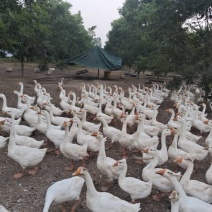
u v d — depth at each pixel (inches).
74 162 389.1
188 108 578.9
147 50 1382.9
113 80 1277.1
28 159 330.3
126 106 637.3
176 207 229.8
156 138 393.1
